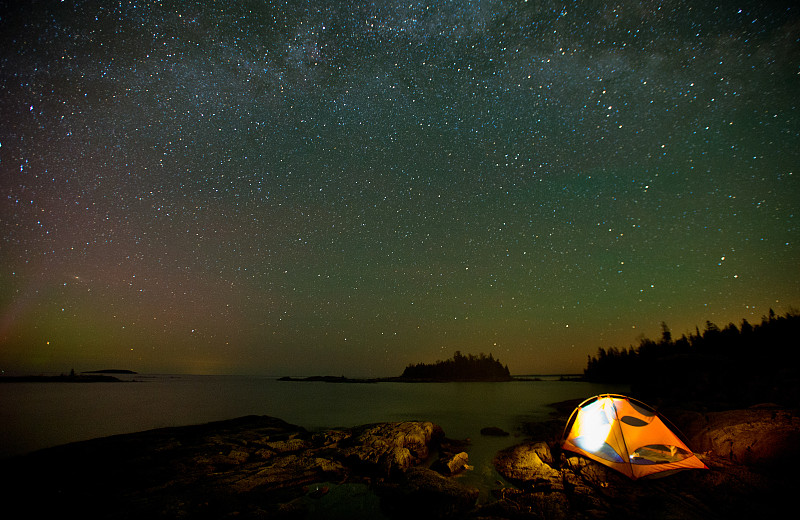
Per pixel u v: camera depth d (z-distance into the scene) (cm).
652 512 629
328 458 989
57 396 2738
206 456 988
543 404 2483
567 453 952
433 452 1117
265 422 1518
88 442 1119
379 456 958
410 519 659
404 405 2420
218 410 2103
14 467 893
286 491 792
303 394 3416
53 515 643
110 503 695
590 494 712
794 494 650
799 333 3075
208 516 649
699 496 678
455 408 2236
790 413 952
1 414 1820
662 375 2583
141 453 1011
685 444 844
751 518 588
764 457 775
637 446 845
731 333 3897
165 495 735
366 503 727
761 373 1970
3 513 650
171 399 2727
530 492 757
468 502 700
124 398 2712
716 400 1744
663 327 5281
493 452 1098
